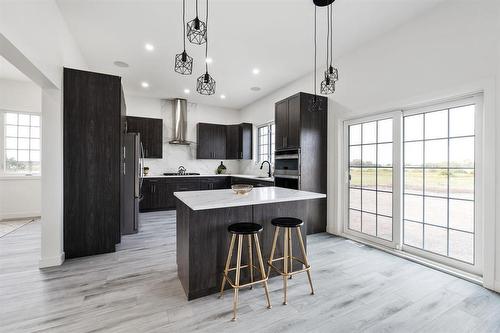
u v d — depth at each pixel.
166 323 1.67
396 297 2.01
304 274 2.42
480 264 2.30
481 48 2.16
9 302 1.90
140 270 2.50
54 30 2.44
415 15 2.64
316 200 3.81
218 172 6.60
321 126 3.83
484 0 2.14
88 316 1.74
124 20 2.72
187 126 6.26
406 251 2.94
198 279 1.98
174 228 4.10
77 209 2.82
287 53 3.50
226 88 5.10
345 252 3.00
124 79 4.56
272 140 5.64
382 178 3.18
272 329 1.62
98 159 2.93
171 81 4.68
